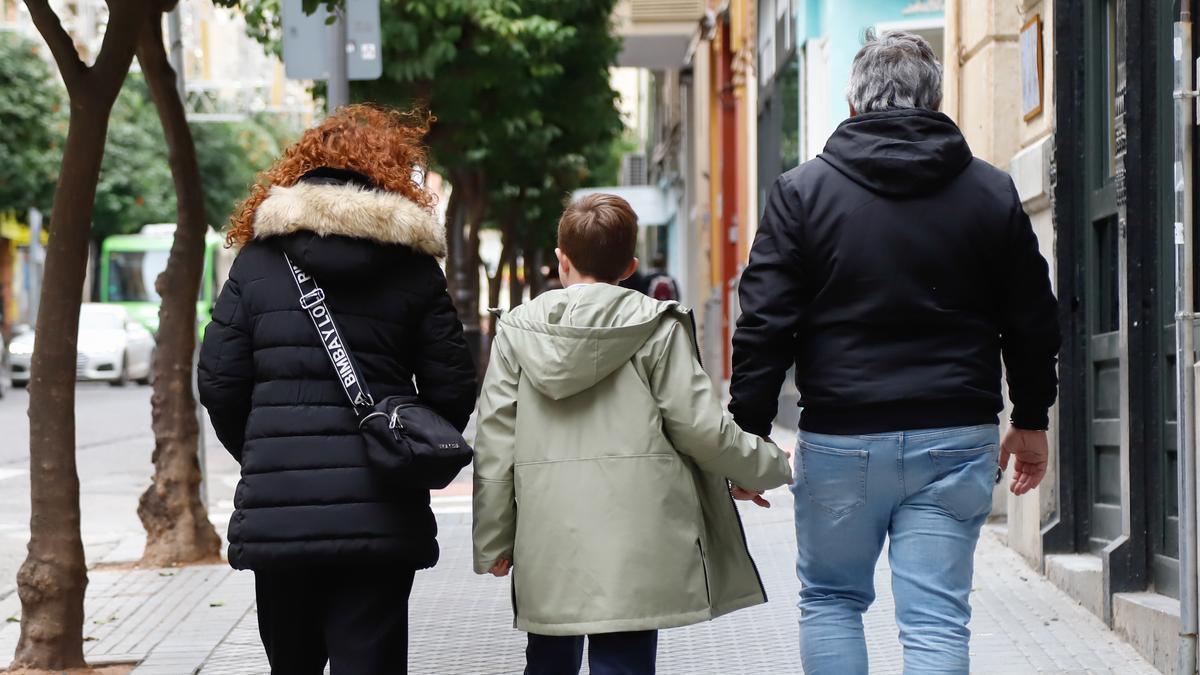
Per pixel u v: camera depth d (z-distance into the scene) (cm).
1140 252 733
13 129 4941
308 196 476
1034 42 952
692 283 4072
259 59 7850
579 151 3200
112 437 2430
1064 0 870
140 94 6056
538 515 480
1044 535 890
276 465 474
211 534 1088
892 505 475
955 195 467
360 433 477
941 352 465
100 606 915
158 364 1078
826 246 469
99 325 4338
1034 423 495
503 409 488
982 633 756
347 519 471
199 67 6775
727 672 709
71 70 704
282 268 487
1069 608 806
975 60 1087
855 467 470
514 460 486
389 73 2150
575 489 477
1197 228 661
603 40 2706
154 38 988
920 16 1677
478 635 806
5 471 1850
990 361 473
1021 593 848
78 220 720
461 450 473
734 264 3039
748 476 481
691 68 4012
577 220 490
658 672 712
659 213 4822
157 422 1080
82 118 709
